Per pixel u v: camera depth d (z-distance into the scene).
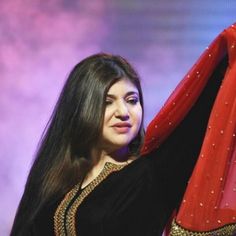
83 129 4.22
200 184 3.77
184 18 9.73
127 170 4.20
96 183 4.21
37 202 4.33
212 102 4.00
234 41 3.78
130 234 4.05
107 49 9.95
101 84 4.19
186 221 3.75
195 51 9.74
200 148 4.02
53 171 4.33
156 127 4.03
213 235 3.74
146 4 9.80
